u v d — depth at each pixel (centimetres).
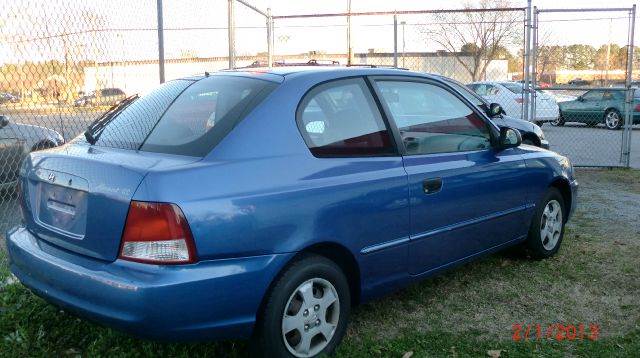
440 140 418
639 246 582
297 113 338
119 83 616
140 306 271
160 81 649
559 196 541
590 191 873
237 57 1012
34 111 576
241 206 293
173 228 276
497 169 453
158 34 645
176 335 281
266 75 361
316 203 323
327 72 370
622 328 401
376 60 1548
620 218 698
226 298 289
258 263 299
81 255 301
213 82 370
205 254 282
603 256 550
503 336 387
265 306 307
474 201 431
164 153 315
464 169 421
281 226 307
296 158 326
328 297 337
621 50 2119
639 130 1977
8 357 333
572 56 2020
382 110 385
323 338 337
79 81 581
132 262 279
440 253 409
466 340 379
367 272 359
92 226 294
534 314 423
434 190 395
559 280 488
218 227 285
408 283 393
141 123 352
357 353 353
